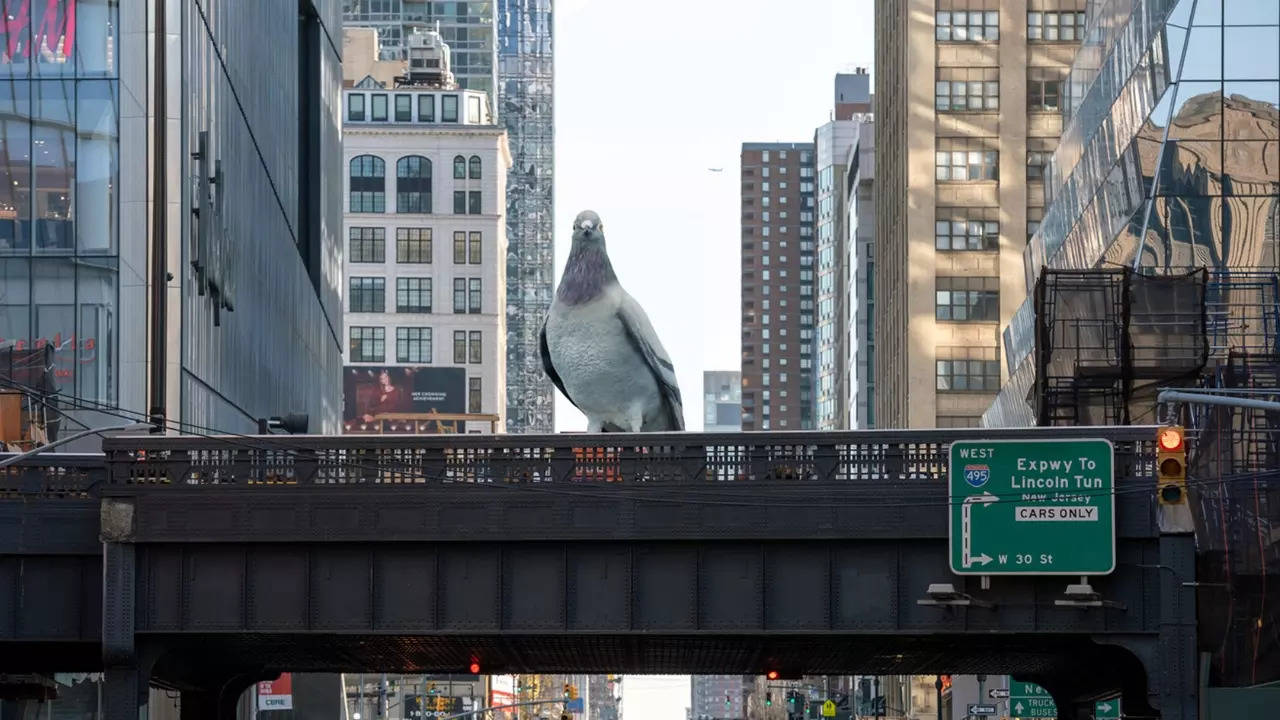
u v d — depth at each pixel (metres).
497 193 199.75
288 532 37.38
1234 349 55.28
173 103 54.09
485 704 146.50
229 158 64.62
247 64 69.94
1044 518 36.47
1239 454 45.44
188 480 37.75
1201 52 61.94
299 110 96.00
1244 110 61.59
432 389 189.75
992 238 141.25
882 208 170.00
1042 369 55.00
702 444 37.22
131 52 54.06
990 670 52.56
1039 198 141.62
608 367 44.03
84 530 38.09
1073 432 36.91
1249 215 61.25
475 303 197.75
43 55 54.03
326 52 102.31
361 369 189.88
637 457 37.41
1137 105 65.44
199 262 56.47
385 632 37.50
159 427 38.72
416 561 37.75
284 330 82.56
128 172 53.66
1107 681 49.81
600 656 47.28
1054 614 36.81
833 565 37.22
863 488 36.88
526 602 37.53
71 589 38.25
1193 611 36.12
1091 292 55.25
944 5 143.38
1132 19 67.19
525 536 37.16
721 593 37.31
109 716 37.44
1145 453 36.88
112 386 52.75
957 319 140.62
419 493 37.31
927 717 129.25
